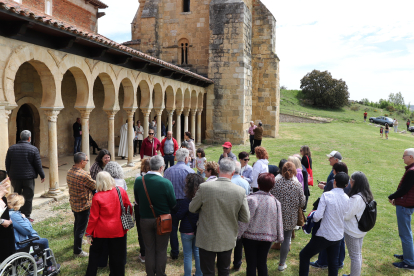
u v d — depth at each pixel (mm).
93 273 4203
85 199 5168
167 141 10695
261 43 25406
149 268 4293
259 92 25812
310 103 66500
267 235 4098
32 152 6551
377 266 5324
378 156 18172
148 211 4344
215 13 21266
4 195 3889
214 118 21812
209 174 4883
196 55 22734
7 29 6609
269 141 23391
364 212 4301
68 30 7496
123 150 14758
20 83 12125
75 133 14109
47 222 6797
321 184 5438
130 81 12492
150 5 23047
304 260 4426
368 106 78375
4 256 3764
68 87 14789
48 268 4508
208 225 3803
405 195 5250
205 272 3893
